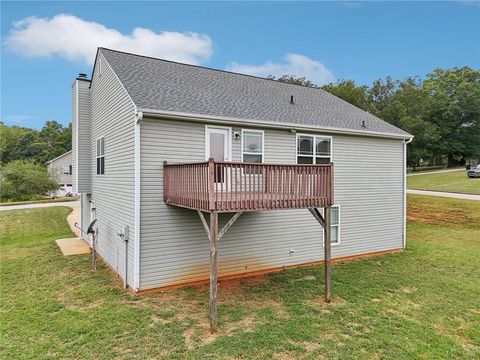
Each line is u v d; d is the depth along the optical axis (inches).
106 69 378.3
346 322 231.9
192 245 314.0
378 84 1699.1
